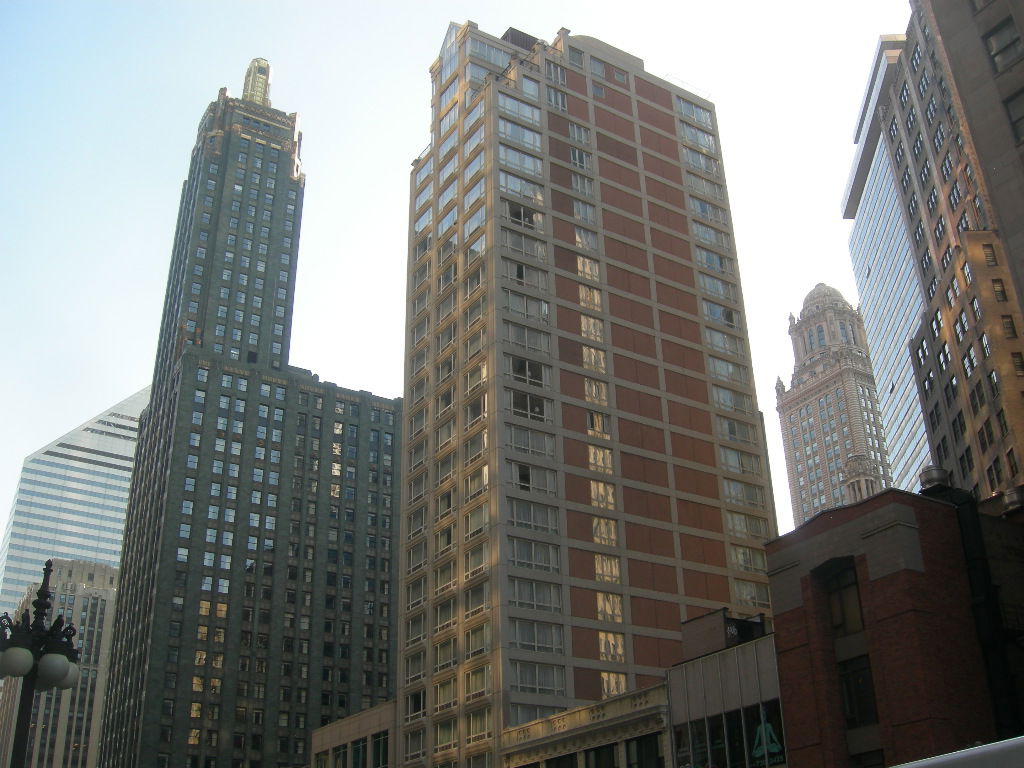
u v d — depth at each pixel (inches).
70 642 1000.2
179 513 5639.8
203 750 5177.2
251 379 6225.4
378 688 5831.7
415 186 4111.7
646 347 3592.5
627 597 3093.0
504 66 4033.0
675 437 3486.7
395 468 6540.4
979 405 3732.8
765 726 1764.3
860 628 1614.2
